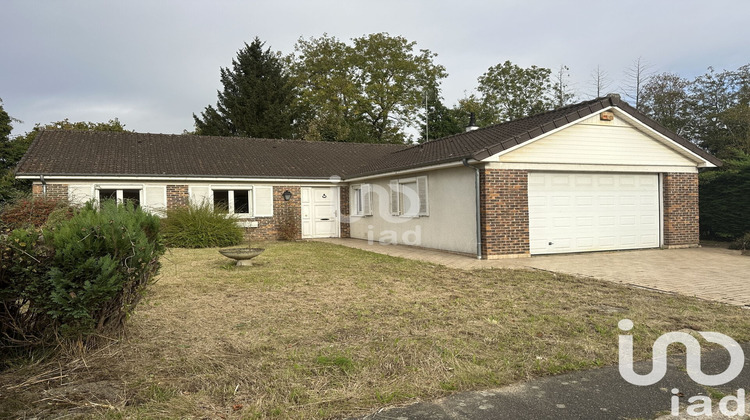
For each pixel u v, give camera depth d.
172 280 9.06
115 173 16.09
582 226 13.28
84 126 34.78
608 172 13.56
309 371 4.32
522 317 6.12
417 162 14.51
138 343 5.03
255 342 5.16
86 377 4.15
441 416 3.50
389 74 38.97
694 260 11.56
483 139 14.47
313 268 10.70
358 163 21.30
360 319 6.09
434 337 5.28
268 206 18.98
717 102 29.56
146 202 16.92
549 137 12.53
